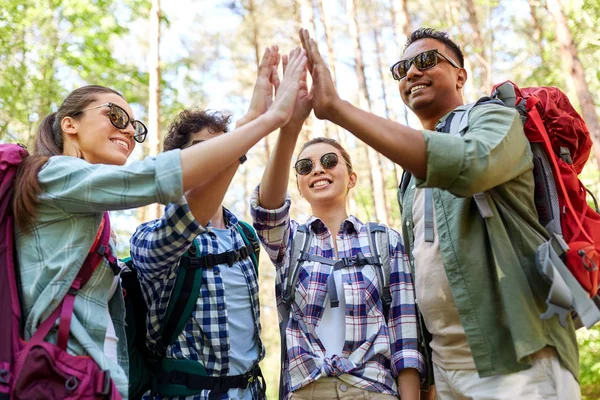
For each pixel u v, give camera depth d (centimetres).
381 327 255
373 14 2198
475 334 202
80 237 187
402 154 193
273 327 1494
